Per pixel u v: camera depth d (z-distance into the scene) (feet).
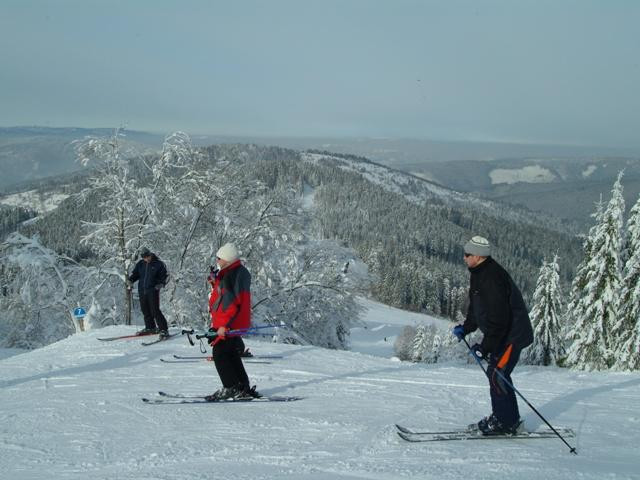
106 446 16.03
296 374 26.99
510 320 15.94
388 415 19.40
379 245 398.21
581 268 62.80
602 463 13.97
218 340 21.20
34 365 29.09
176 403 21.08
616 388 25.63
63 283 66.28
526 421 18.78
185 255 67.82
